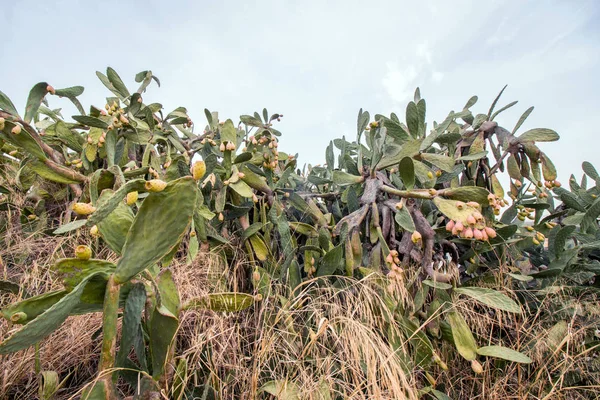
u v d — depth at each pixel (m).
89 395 0.46
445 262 1.04
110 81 1.26
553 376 0.88
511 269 1.07
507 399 0.82
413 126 1.03
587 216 1.08
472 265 1.07
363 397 0.69
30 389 0.72
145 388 0.50
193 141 1.40
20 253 1.00
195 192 0.49
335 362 0.81
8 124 0.74
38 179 1.13
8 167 1.14
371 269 0.96
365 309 0.87
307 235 1.12
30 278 0.91
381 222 1.08
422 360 0.80
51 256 0.94
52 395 0.60
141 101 1.14
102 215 0.43
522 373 0.89
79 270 0.48
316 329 0.88
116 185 0.77
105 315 0.47
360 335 0.75
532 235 1.09
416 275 0.96
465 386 0.89
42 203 1.12
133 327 0.52
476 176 1.23
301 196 1.23
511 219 1.16
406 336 0.83
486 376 0.85
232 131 1.08
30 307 0.46
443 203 0.83
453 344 0.84
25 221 1.10
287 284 0.99
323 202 1.46
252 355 0.78
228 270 1.03
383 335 0.83
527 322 0.99
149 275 0.56
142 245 0.48
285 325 0.85
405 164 0.88
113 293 0.48
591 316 0.97
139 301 0.52
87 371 0.78
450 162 0.97
